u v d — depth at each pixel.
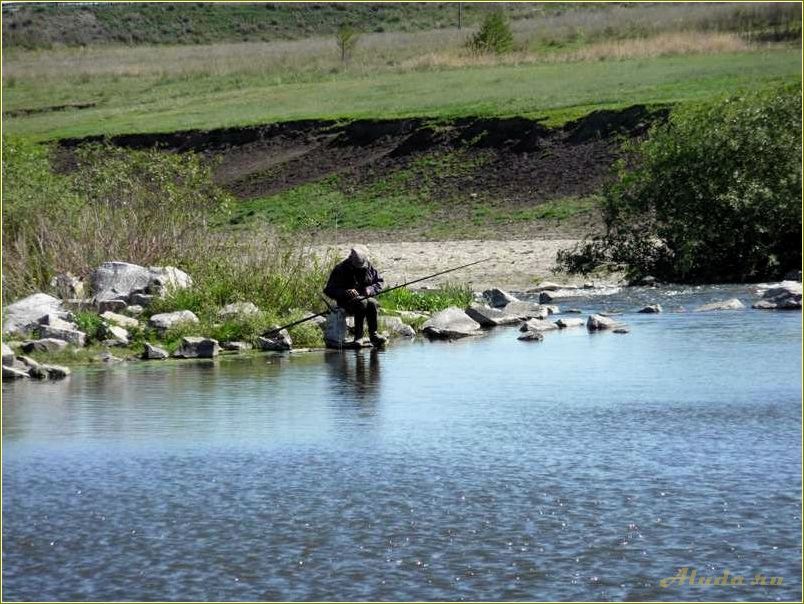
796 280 55.41
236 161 107.81
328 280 39.84
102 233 44.69
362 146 103.56
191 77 150.25
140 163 52.94
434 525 18.61
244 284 42.25
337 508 19.55
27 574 16.80
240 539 18.09
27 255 42.91
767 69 104.94
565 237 73.50
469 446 23.66
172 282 41.56
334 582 16.30
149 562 17.19
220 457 22.97
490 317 44.28
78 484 21.16
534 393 29.45
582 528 18.38
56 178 58.53
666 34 135.75
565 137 93.69
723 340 38.00
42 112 135.38
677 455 22.77
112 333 37.81
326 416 26.73
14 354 33.81
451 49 147.12
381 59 147.12
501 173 91.88
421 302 47.59
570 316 46.09
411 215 87.69
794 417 26.03
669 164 57.75
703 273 58.06
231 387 30.80
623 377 31.58
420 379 31.81
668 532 18.14
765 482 20.77
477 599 15.65
